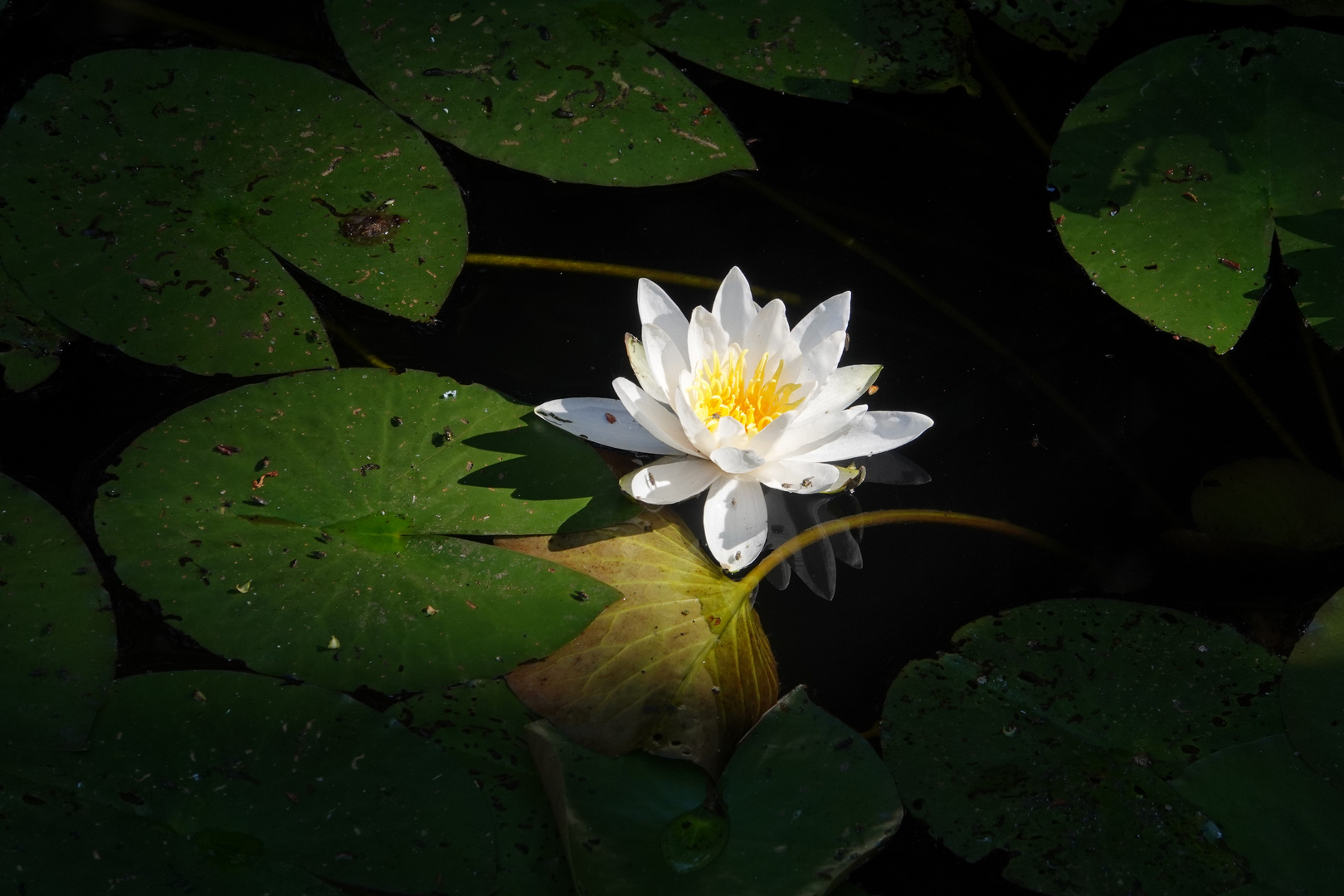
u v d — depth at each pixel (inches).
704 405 77.0
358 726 73.8
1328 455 78.7
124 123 78.5
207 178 78.3
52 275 76.9
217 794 73.2
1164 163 80.5
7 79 79.4
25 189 77.5
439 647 74.7
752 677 75.4
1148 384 79.6
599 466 76.8
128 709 73.7
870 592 76.7
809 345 77.7
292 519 75.5
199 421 76.2
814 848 73.5
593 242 80.2
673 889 72.9
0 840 72.5
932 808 74.3
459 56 80.3
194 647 74.5
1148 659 75.7
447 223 78.7
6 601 74.3
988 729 75.0
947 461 78.5
